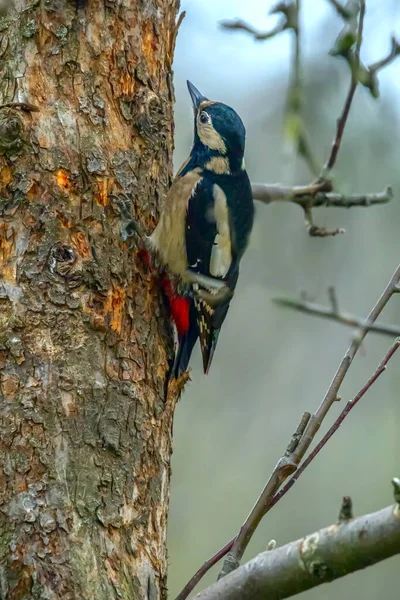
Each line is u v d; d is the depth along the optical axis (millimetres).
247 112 15180
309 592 14383
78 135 9016
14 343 8164
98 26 9305
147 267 9398
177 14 10492
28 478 7844
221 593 6820
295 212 15117
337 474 15320
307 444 7914
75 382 8234
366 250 15305
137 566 8055
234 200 11539
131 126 9477
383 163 12555
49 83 9023
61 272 8508
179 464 15281
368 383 8273
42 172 8727
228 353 16047
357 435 15555
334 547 6438
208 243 10906
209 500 14977
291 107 8961
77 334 8406
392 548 6227
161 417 8906
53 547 7684
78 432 8117
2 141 8609
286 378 15898
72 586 7598
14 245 8484
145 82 9633
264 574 6727
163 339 9477
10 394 8047
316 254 15156
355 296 15320
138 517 8242
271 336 16172
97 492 8023
